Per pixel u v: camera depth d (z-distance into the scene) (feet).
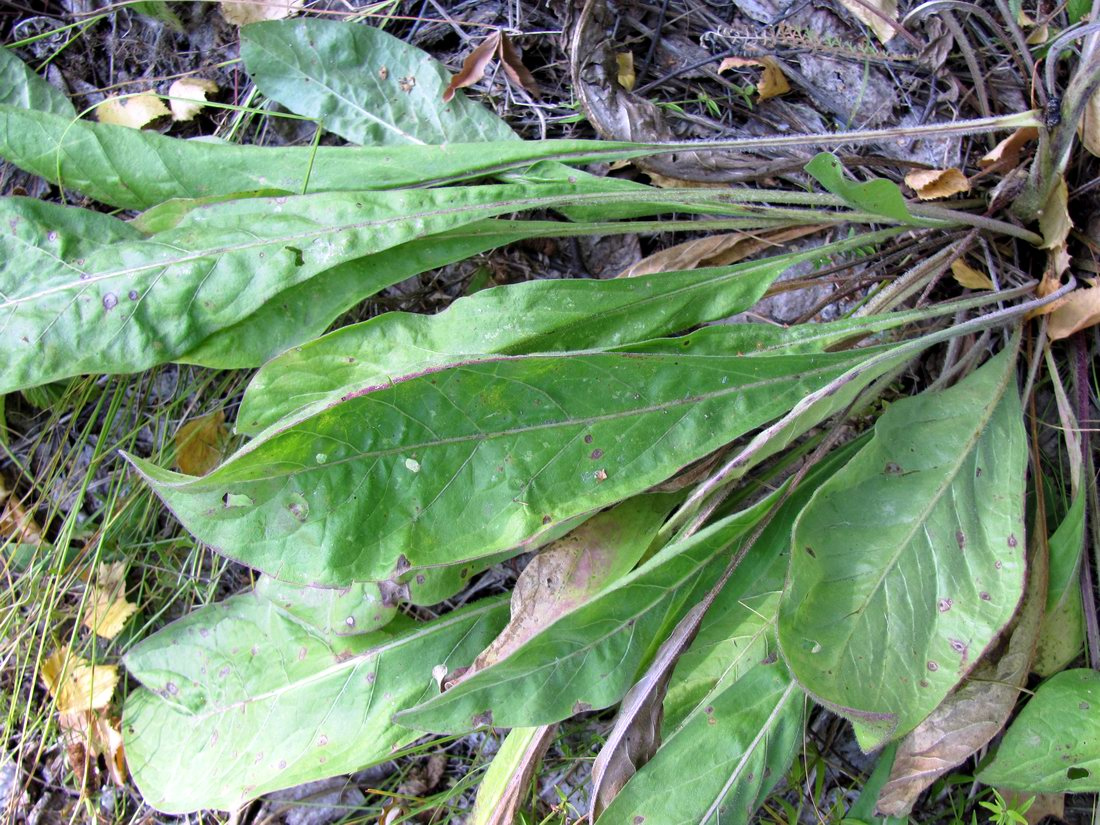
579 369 0.91
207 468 1.20
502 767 1.02
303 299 1.00
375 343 0.97
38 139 1.00
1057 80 1.10
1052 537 1.02
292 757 1.06
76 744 1.21
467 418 0.89
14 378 0.94
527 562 1.18
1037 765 0.96
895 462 0.96
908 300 1.13
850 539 0.93
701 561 0.95
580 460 0.91
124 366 0.95
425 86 1.11
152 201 1.02
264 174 1.02
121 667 1.22
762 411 0.95
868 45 1.13
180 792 1.08
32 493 1.24
